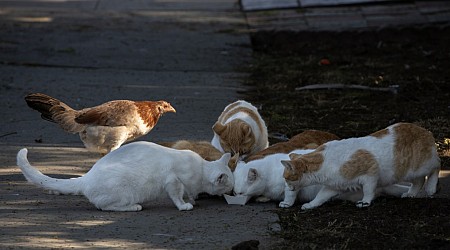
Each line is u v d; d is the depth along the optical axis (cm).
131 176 732
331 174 731
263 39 1839
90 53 1664
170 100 1288
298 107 1244
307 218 714
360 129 1101
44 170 886
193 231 676
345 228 676
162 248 627
